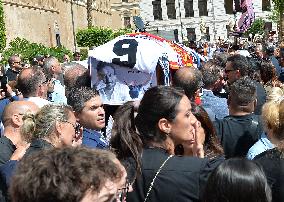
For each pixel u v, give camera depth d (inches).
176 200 141.1
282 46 613.6
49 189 86.2
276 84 333.1
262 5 2819.9
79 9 2466.8
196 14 2940.5
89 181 87.7
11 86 398.9
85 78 321.4
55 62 371.6
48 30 1961.1
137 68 311.6
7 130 210.8
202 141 182.5
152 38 357.7
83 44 1700.3
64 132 180.2
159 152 149.3
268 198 115.4
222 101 283.4
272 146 203.8
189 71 260.4
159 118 151.9
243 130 223.3
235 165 116.0
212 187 115.9
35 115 185.0
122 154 151.3
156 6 3002.0
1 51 1144.2
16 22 1627.7
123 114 156.8
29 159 92.0
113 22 3181.6
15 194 89.8
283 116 167.0
